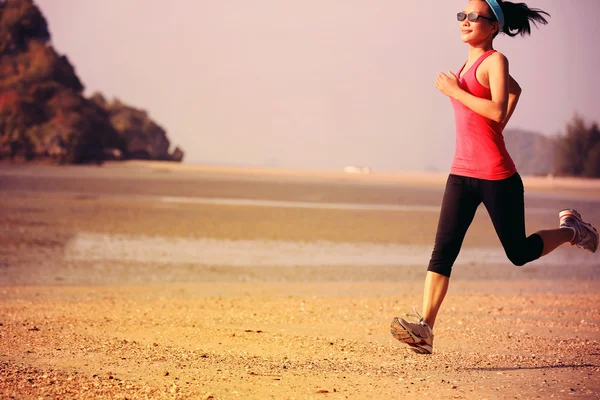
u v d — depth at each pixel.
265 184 86.38
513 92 7.43
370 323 12.12
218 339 9.73
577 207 65.75
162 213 40.75
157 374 7.29
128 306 14.23
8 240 27.53
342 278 21.67
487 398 6.53
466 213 7.38
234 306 14.31
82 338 9.53
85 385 6.67
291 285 19.69
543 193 98.44
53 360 7.91
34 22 189.88
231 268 23.02
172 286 18.88
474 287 20.11
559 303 15.62
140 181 79.88
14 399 6.14
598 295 17.53
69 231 31.25
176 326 10.99
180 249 27.39
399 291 18.89
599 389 6.93
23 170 110.38
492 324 12.26
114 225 34.09
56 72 183.50
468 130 7.21
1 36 185.75
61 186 64.31
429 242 33.59
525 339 10.58
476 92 7.17
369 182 118.25
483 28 7.27
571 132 198.12
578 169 198.25
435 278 7.43
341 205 55.88
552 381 7.29
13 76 178.62
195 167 171.50
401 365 8.18
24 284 18.72
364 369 7.86
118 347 8.83
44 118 168.12
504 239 7.32
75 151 160.75
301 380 7.19
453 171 7.39
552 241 7.47
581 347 9.84
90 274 20.83
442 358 8.74
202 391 6.59
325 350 9.12
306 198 63.16
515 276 23.30
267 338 9.94
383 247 31.03
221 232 33.47
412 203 62.94
